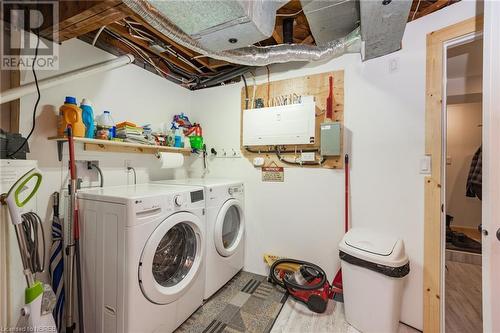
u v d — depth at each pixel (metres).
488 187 1.13
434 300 1.59
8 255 1.14
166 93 2.54
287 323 1.71
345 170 1.99
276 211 2.37
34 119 1.51
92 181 1.84
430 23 1.62
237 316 1.78
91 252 1.48
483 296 1.15
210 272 1.94
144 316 1.39
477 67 2.71
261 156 2.45
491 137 1.12
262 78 2.46
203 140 2.79
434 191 1.60
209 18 1.26
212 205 1.97
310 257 2.21
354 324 1.65
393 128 1.80
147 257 1.38
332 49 1.79
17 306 1.17
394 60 1.79
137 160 2.22
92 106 1.79
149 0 1.12
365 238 1.71
